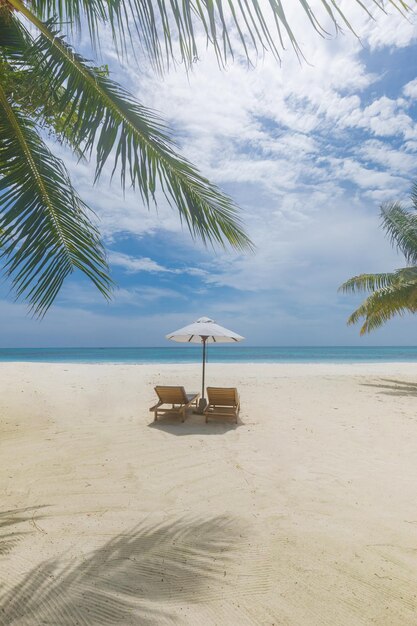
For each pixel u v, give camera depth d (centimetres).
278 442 550
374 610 204
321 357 4350
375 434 600
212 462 463
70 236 341
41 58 282
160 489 379
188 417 702
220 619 195
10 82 316
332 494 370
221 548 266
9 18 300
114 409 770
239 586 223
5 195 302
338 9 125
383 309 1266
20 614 192
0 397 828
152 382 1166
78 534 283
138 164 331
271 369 1739
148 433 592
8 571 230
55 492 367
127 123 321
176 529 295
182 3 165
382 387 1133
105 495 362
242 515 322
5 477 405
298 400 888
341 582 229
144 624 189
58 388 984
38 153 332
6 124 312
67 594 209
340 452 507
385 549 267
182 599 210
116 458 474
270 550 264
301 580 230
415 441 561
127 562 245
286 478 412
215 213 380
